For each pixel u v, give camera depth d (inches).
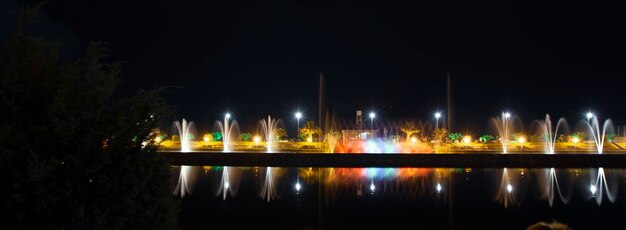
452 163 1480.1
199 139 2970.0
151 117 196.7
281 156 1513.3
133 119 189.9
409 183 1100.5
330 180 1159.0
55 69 181.2
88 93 181.0
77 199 170.9
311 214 737.0
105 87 187.0
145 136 193.5
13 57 177.8
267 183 1096.2
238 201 849.5
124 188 183.5
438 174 1289.4
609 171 1339.8
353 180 1159.0
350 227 650.8
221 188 1008.2
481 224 671.1
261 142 2583.7
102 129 180.7
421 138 2938.0
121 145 185.5
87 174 172.7
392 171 1373.0
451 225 667.4
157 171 199.2
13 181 160.6
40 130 167.9
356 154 1494.8
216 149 2185.0
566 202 840.9
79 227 169.0
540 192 957.2
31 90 175.3
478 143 2613.2
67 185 168.2
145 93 198.5
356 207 799.7
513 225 663.1
